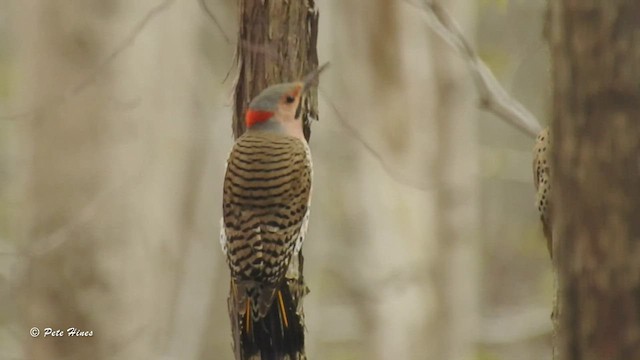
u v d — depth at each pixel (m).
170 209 15.88
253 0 8.53
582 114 4.44
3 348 16.97
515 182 23.91
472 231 17.70
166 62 15.49
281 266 8.48
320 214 20.38
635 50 4.30
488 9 19.34
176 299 16.53
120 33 14.78
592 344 4.50
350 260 17.27
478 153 19.25
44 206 14.80
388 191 16.97
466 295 17.67
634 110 4.33
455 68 17.03
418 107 17.00
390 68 16.88
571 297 4.55
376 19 16.83
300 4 8.53
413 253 17.14
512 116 10.84
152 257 15.38
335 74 17.09
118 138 14.87
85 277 14.77
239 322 8.48
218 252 18.55
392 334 17.28
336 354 20.81
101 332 14.88
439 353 17.58
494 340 19.86
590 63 4.39
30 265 14.77
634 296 4.39
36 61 14.88
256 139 8.69
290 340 8.57
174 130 15.86
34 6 14.85
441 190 17.27
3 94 19.05
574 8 4.43
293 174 8.62
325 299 20.89
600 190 4.41
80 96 14.73
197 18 16.25
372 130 16.94
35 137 14.82
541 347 21.75
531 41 15.87
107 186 14.82
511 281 23.72
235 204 8.60
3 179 19.09
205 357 20.23
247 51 8.66
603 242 4.43
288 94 8.60
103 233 14.81
